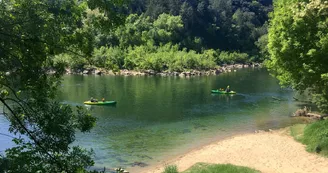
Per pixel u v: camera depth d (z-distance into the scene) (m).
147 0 129.00
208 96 42.72
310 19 18.67
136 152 20.09
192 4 142.12
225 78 67.50
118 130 25.23
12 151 6.40
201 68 88.31
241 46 132.62
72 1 6.86
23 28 5.98
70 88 47.44
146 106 35.34
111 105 35.53
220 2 148.50
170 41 104.38
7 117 6.79
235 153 19.30
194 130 25.66
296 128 23.39
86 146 20.98
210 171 15.25
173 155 19.52
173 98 40.78
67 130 6.47
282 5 23.31
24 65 6.29
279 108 34.31
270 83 57.91
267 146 20.28
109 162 18.20
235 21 141.12
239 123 27.94
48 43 6.39
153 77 68.06
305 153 18.33
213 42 128.25
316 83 20.27
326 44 17.77
